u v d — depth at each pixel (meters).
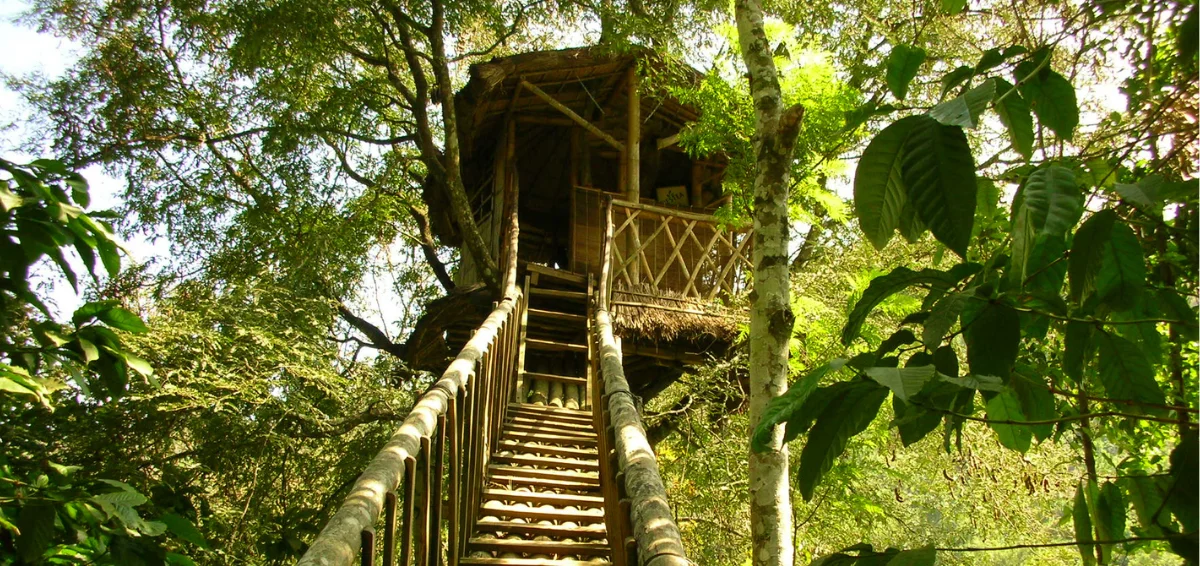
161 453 5.87
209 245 8.91
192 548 4.90
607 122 8.88
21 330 3.08
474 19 8.56
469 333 8.09
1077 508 1.43
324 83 9.05
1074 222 1.02
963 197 1.07
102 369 2.43
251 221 8.73
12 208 1.99
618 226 7.16
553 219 10.52
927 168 1.09
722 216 5.41
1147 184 1.09
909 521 7.96
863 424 1.22
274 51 7.88
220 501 5.98
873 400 1.20
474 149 9.08
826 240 8.04
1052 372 2.06
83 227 2.16
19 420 4.66
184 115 9.00
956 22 4.80
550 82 7.92
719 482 6.09
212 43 8.38
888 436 5.85
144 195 8.96
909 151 1.10
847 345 1.49
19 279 2.12
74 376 2.40
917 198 1.09
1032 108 1.39
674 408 7.34
